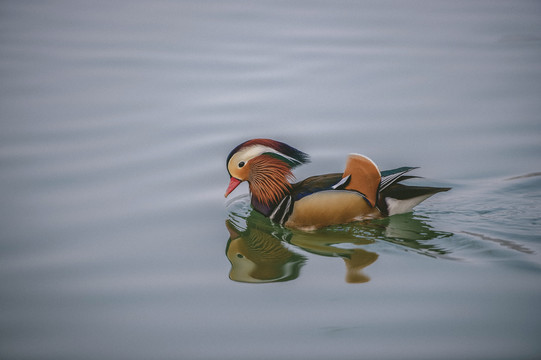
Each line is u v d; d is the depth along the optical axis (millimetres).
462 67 18406
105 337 8102
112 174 12898
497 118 15141
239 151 11875
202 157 13602
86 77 18484
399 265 9445
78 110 16203
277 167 11680
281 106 16078
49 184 12469
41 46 21328
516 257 9461
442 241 10172
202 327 8211
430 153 13578
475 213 11117
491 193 11789
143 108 16234
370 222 11117
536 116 15164
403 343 7676
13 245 10352
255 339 7918
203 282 9312
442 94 16594
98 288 9180
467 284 8781
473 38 20938
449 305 8328
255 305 8641
